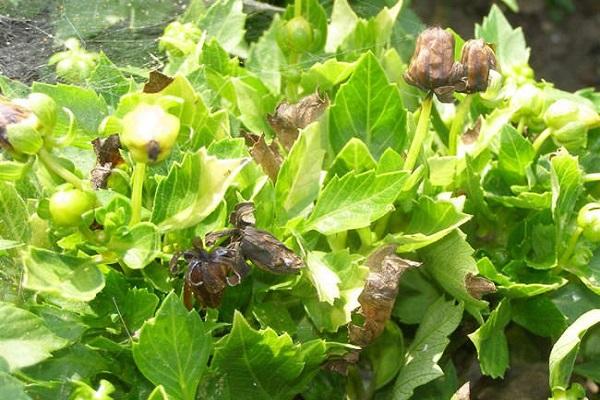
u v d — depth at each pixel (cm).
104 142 58
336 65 66
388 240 59
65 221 53
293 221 58
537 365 66
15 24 71
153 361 53
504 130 63
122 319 55
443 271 60
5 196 56
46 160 53
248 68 71
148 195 58
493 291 59
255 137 62
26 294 56
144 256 54
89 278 53
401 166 59
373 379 61
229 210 58
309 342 56
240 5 71
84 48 68
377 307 57
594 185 66
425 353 59
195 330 53
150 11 72
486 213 64
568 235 63
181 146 60
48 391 54
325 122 63
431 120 68
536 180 65
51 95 58
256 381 57
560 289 64
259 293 59
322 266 57
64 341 53
